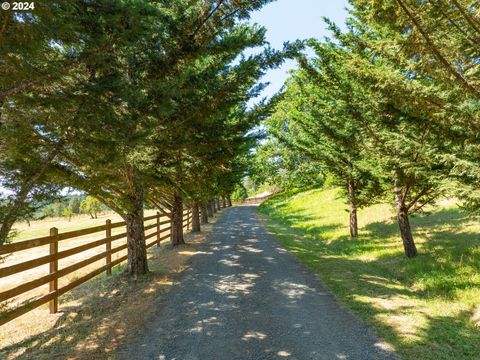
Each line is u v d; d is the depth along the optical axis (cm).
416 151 628
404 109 586
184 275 844
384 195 1109
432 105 482
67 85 405
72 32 365
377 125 798
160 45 642
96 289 731
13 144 423
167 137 700
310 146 1430
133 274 825
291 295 667
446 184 543
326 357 405
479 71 459
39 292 748
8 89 348
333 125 1022
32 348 440
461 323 504
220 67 771
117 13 412
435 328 486
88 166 570
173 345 446
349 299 631
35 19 302
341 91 872
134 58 633
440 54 437
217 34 678
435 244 976
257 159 4156
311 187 4153
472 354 405
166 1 705
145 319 543
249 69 626
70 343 455
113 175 660
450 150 564
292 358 404
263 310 581
